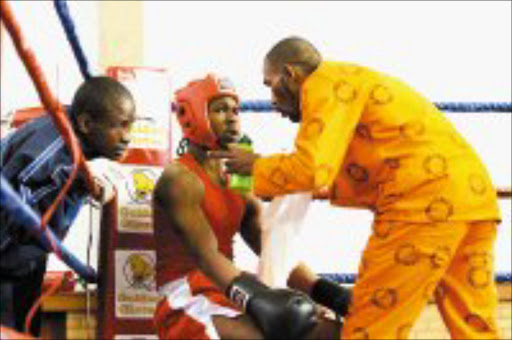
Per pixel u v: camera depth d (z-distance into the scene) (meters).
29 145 2.66
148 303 3.35
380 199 2.89
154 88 3.53
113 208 3.36
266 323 2.66
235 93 3.05
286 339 2.65
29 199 2.61
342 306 3.10
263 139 5.37
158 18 5.54
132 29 5.46
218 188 3.02
